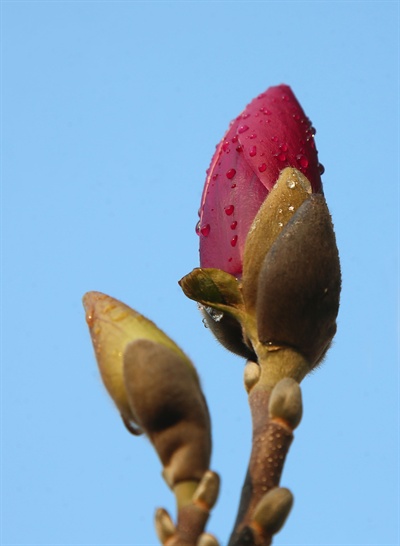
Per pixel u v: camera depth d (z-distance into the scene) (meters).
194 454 0.58
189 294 0.65
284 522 0.58
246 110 0.68
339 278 0.63
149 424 0.58
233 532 0.59
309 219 0.63
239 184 0.66
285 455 0.60
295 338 0.63
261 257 0.63
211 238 0.66
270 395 0.62
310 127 0.68
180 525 0.57
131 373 0.59
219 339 0.65
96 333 0.61
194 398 0.58
